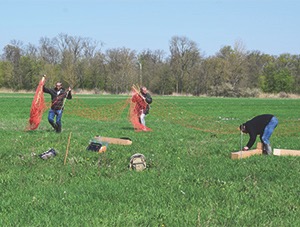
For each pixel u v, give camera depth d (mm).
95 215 8891
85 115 37594
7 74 110188
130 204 9695
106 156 15258
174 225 8438
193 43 125562
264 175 12742
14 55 115438
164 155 15930
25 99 64562
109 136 21688
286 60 132875
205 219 8789
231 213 9188
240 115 42125
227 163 14633
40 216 8789
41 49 120625
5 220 8508
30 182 11609
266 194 10719
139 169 13461
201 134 23562
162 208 9469
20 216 8773
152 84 121000
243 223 8641
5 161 14336
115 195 10398
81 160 14477
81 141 18797
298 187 11398
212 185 11492
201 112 45781
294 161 15000
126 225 8375
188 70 124750
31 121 23312
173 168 13680
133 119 25125
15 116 34750
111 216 8836
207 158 15539
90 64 116938
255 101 78938
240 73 121188
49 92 22984
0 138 19734
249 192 10875
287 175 12789
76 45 117625
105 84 116750
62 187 11086
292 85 126188
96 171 12992
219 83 121188
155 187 11211
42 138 19656
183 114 41562
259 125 16375
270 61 143000
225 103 68000
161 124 29844
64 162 14016
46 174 12484
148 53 129625
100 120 32688
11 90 110562
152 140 20297
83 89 116500
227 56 124812
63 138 19812
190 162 14703
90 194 10484
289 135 24234
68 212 9062
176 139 21031
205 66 123000
